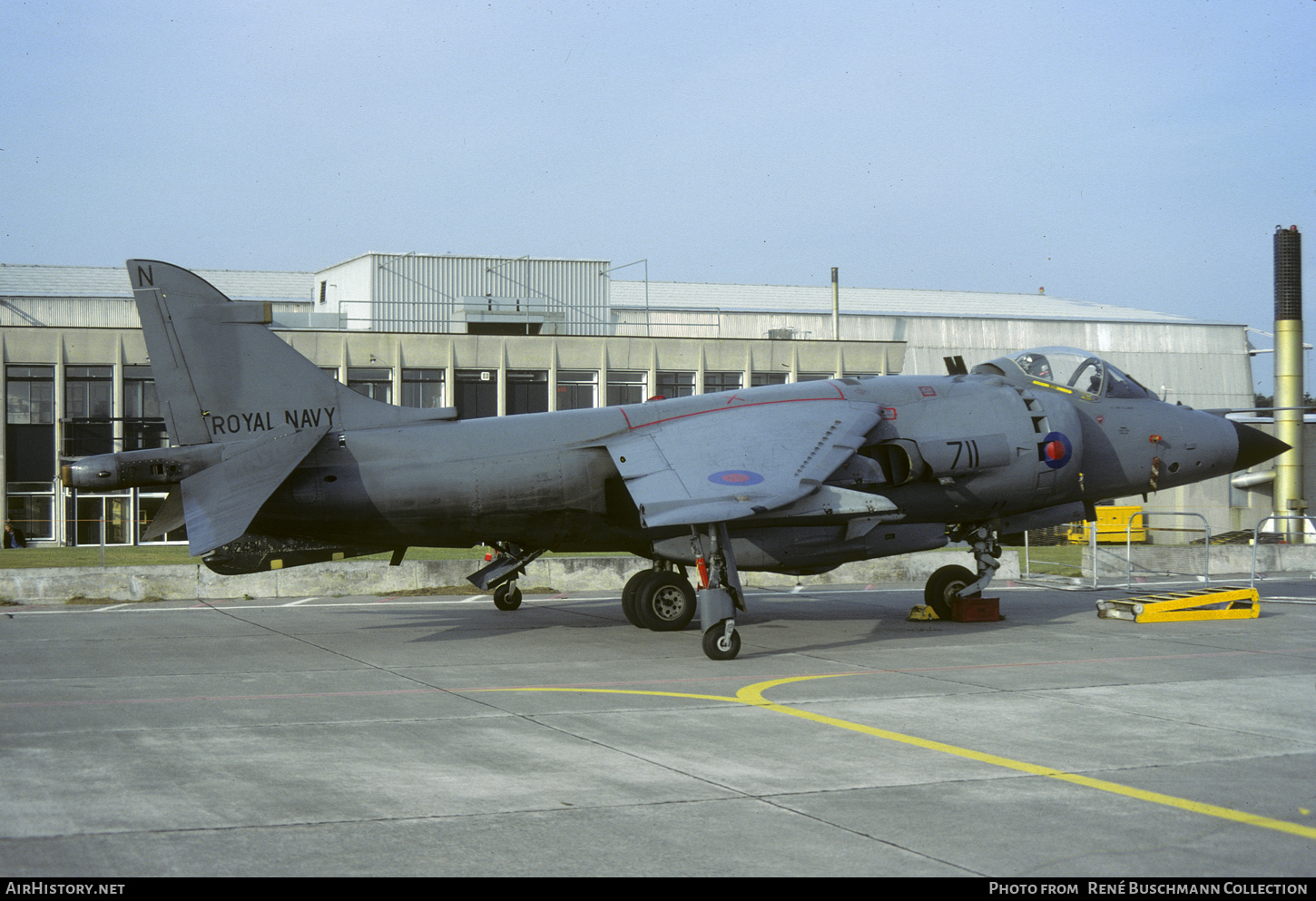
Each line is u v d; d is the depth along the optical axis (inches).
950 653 571.2
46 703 424.5
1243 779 313.7
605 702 431.5
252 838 254.1
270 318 585.6
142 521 1851.6
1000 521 722.2
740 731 376.2
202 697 439.8
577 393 2049.7
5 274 2425.0
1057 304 3134.8
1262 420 1651.1
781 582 984.3
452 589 906.1
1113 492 729.6
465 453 603.2
